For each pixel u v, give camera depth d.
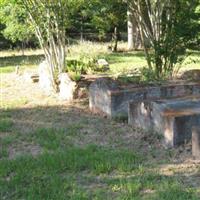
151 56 11.64
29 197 5.69
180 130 7.46
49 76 12.37
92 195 5.77
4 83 14.26
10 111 10.44
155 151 7.37
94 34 32.91
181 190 5.77
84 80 11.41
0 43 28.77
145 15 12.00
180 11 11.13
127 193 5.75
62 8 12.11
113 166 6.66
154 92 9.79
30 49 26.58
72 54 21.95
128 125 8.90
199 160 6.87
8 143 8.02
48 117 9.80
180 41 11.09
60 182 6.13
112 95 9.45
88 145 7.72
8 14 22.16
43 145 7.86
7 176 6.52
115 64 18.91
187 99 8.48
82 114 9.98
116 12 25.78
